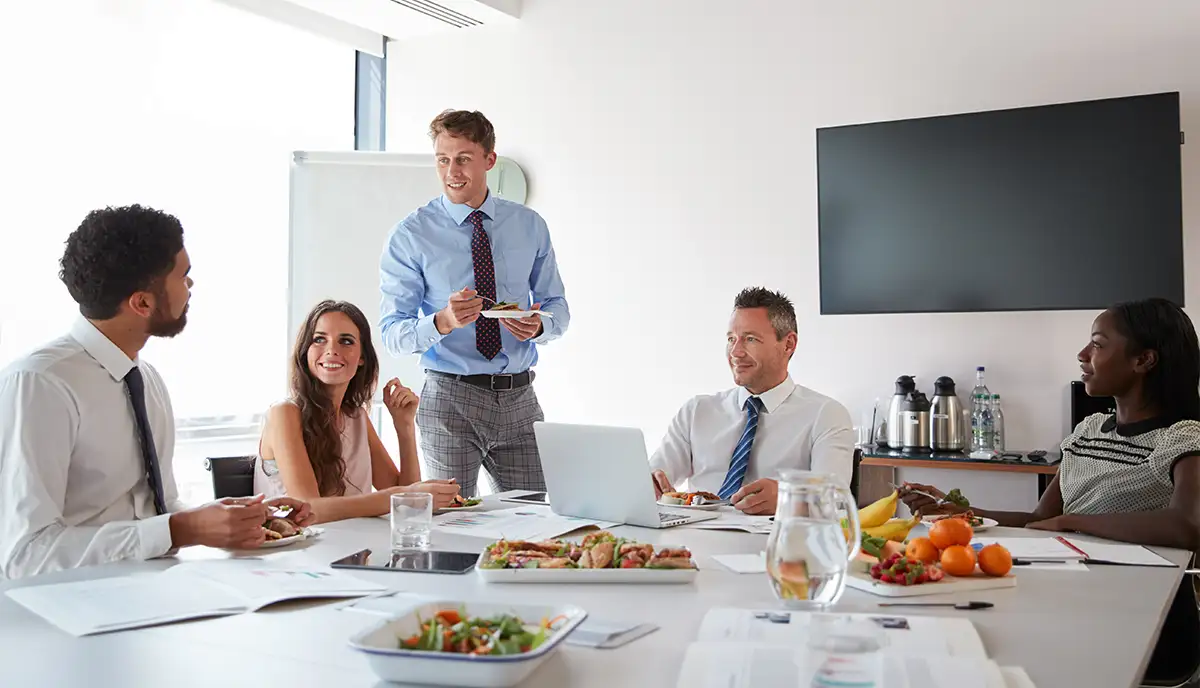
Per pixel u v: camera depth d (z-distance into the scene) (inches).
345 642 46.7
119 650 45.4
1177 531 73.1
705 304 173.5
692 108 174.9
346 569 62.6
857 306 154.4
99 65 154.5
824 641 45.1
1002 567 59.2
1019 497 138.6
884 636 46.0
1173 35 141.9
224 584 56.9
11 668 42.7
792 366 165.8
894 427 150.7
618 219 181.0
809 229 165.3
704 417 110.4
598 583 59.1
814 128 165.2
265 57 181.8
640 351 178.9
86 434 74.9
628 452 77.4
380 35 200.2
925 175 149.3
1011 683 40.6
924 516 82.9
